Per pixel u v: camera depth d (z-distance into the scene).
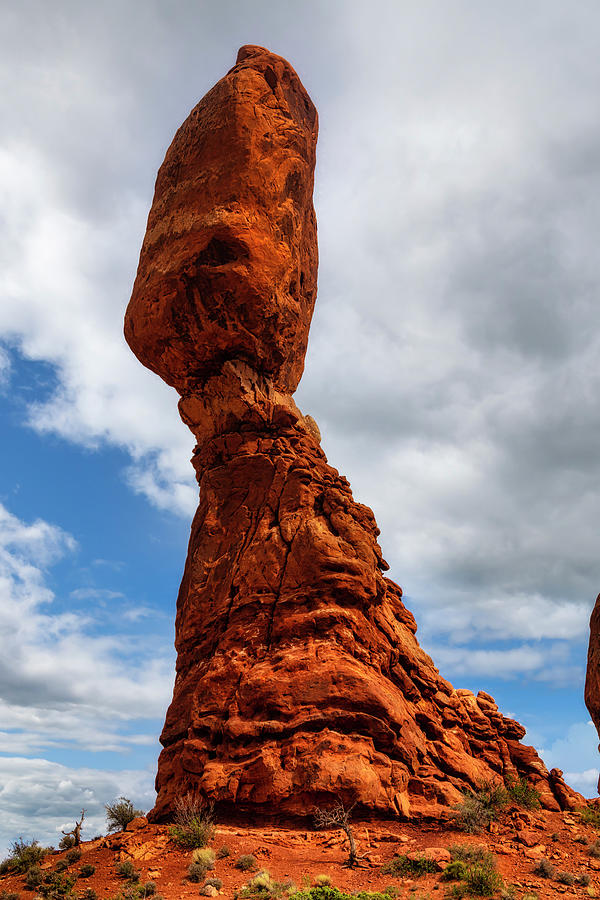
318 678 25.00
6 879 21.52
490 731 30.73
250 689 25.44
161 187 34.75
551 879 19.31
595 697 30.20
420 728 27.61
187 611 29.66
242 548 29.56
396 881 18.91
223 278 30.83
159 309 31.75
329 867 20.00
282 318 32.34
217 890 18.44
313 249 38.94
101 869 20.73
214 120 33.28
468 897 17.62
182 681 28.66
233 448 32.12
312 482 30.36
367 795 23.00
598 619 31.48
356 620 26.97
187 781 25.44
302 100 38.44
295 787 23.17
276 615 27.36
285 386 35.44
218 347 32.47
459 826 23.27
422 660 30.36
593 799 31.23
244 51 38.12
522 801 27.41
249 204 31.67
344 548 28.16
